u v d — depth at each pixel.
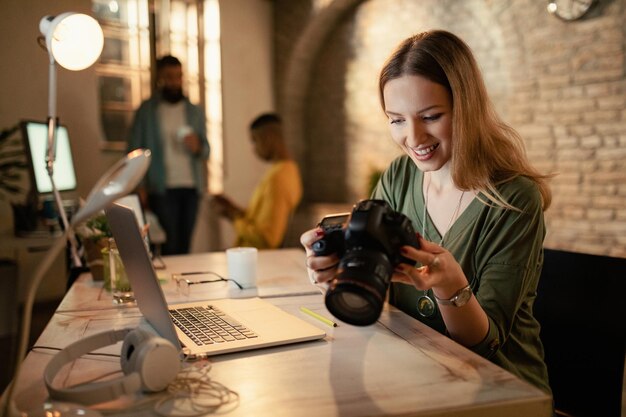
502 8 3.74
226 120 4.99
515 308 1.14
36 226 2.75
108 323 1.23
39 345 1.09
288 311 1.30
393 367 0.94
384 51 4.73
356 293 0.76
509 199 1.20
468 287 1.00
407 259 0.91
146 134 4.00
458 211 1.29
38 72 3.70
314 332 1.10
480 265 1.22
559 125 3.50
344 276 0.78
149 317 1.15
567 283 1.35
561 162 3.50
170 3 4.61
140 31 4.46
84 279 1.68
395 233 0.88
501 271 1.16
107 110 4.33
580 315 1.32
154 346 0.83
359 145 5.04
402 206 1.47
